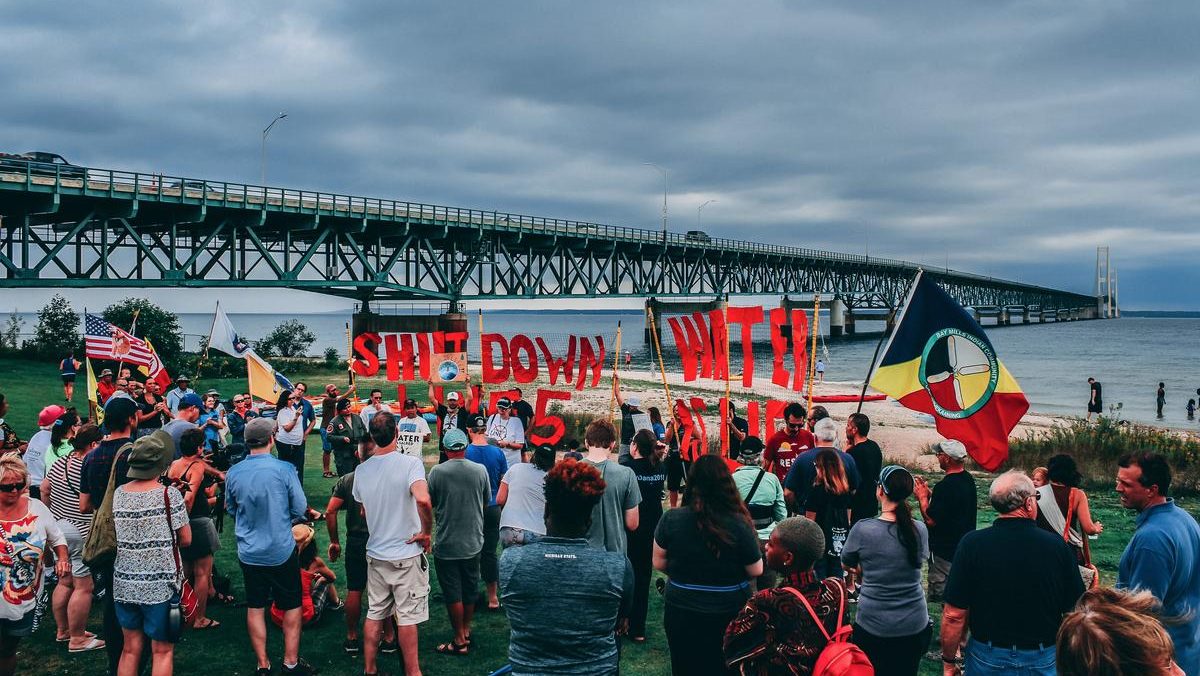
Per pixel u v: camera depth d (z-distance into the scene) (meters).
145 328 39.22
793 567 4.32
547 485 4.26
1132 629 2.43
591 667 4.04
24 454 9.27
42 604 6.10
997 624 4.46
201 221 42.78
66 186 36.16
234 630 7.60
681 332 11.38
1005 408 8.77
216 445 13.09
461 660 6.98
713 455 4.96
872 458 7.60
